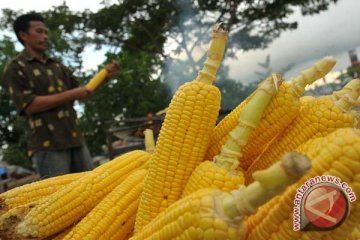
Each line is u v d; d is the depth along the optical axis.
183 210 0.88
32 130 3.45
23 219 1.40
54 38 11.45
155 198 1.24
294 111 1.15
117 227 1.40
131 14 11.98
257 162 1.26
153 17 11.91
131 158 1.68
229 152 1.12
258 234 0.91
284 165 0.69
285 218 0.86
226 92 12.37
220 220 0.82
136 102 11.13
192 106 1.24
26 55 3.48
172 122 1.26
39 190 1.70
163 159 1.25
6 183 6.79
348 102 1.11
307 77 1.16
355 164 0.80
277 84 1.10
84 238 1.35
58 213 1.42
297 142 1.15
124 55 10.96
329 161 0.83
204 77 1.27
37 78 3.45
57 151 3.48
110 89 10.85
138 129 5.52
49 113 3.46
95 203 1.51
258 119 1.11
